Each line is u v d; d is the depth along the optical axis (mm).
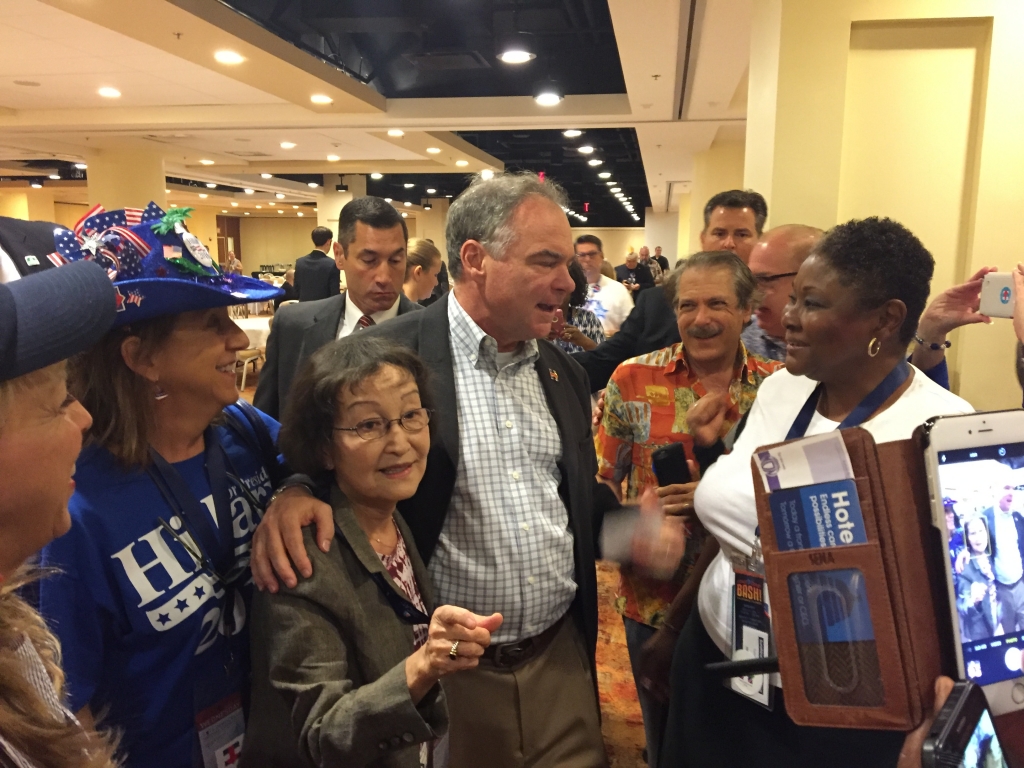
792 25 2244
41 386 602
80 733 608
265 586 961
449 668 836
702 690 1148
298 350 2459
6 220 841
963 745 671
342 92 5898
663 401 1715
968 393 2246
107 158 9633
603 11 5688
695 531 1557
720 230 2486
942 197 2262
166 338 945
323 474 1129
